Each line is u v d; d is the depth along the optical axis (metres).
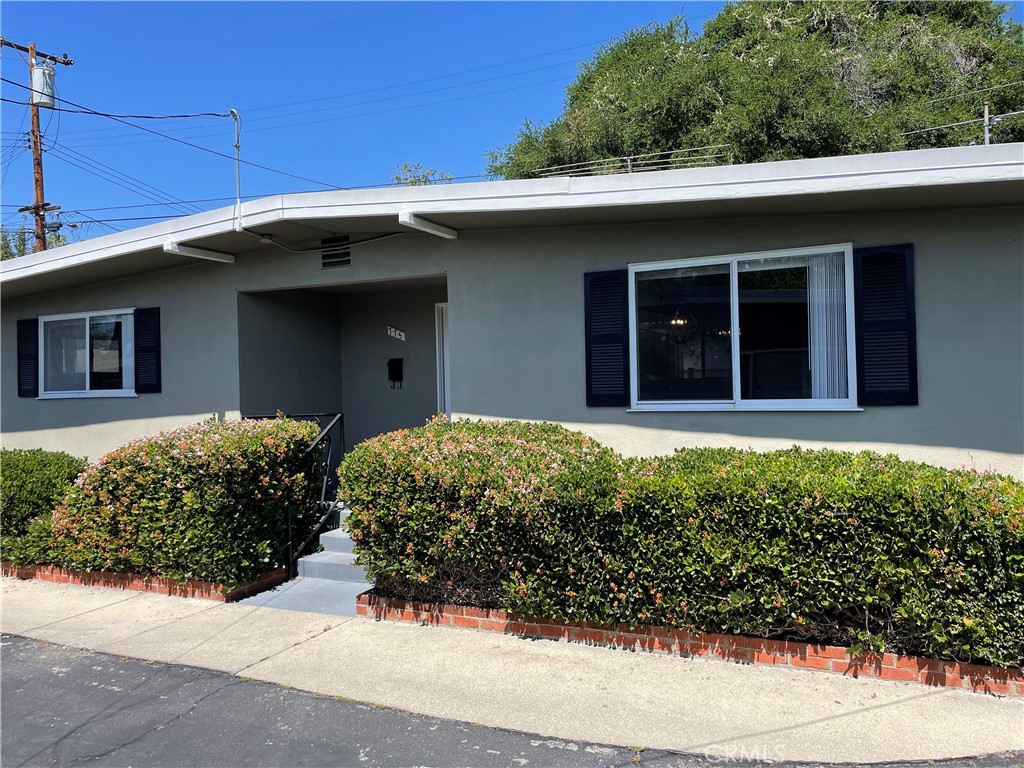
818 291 6.06
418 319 9.17
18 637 5.29
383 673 4.33
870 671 4.05
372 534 5.24
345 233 7.65
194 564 6.02
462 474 4.91
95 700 4.15
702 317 6.41
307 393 9.16
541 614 4.79
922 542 3.88
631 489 4.46
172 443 6.31
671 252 6.50
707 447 6.17
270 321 8.71
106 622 5.57
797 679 4.06
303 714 3.85
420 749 3.43
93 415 9.45
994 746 3.30
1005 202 5.41
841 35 19.75
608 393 6.66
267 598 5.99
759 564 4.18
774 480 4.23
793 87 16.48
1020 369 5.43
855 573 4.01
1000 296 5.49
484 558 4.91
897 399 5.71
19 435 10.16
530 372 6.98
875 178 5.12
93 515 6.51
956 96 16.89
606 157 19.38
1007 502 3.74
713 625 4.39
